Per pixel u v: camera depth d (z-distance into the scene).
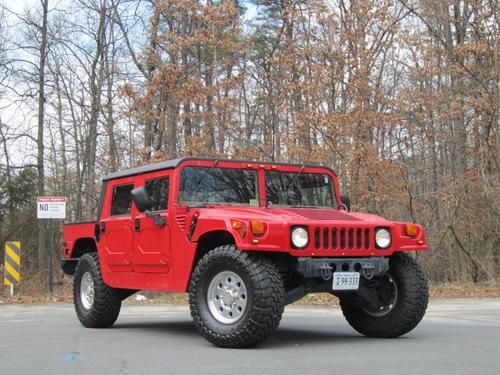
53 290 19.58
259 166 8.48
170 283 7.93
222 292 7.08
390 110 22.31
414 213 22.53
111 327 9.76
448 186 21.58
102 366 6.12
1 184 29.08
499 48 20.98
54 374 5.79
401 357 6.41
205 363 6.12
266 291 6.69
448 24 23.55
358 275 7.25
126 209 9.02
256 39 31.92
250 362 6.13
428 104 22.03
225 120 21.94
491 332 8.67
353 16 20.89
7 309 14.09
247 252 6.89
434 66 22.09
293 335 8.44
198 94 20.69
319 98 20.91
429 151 24.44
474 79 21.73
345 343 7.49
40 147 26.48
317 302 15.05
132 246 8.68
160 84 20.45
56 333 8.95
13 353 7.06
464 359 6.29
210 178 8.20
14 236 29.92
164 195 8.20
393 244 7.43
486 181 21.61
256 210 7.55
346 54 20.58
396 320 7.76
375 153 20.20
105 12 26.75
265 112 28.28
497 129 21.58
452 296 17.16
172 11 22.03
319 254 7.00
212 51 22.75
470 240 23.19
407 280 7.70
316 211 7.75
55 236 30.61
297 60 21.53
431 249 23.44
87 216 29.64
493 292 17.98
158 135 21.38
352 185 20.28
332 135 19.97
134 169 8.98
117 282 9.02
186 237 7.66
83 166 30.72
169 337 8.28
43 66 26.59
